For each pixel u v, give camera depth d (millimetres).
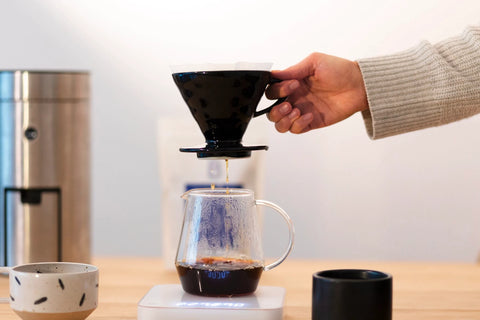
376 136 1140
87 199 1363
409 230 2381
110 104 2398
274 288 1004
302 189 2373
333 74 1128
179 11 2348
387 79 1120
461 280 1273
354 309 786
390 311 807
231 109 949
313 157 2361
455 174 2355
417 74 1129
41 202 1308
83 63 2391
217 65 945
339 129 2346
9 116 1297
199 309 880
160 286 1014
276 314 880
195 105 957
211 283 932
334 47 2312
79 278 862
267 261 1480
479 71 1140
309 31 2314
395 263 1466
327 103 1168
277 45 2330
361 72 1115
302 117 1121
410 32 2285
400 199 2373
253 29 2334
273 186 2375
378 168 2359
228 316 877
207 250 952
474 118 2326
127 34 2369
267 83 976
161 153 1364
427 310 1038
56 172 1311
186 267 947
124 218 2436
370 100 1111
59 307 852
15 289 866
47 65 2395
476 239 2369
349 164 2363
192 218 967
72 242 1333
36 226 1311
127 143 2406
